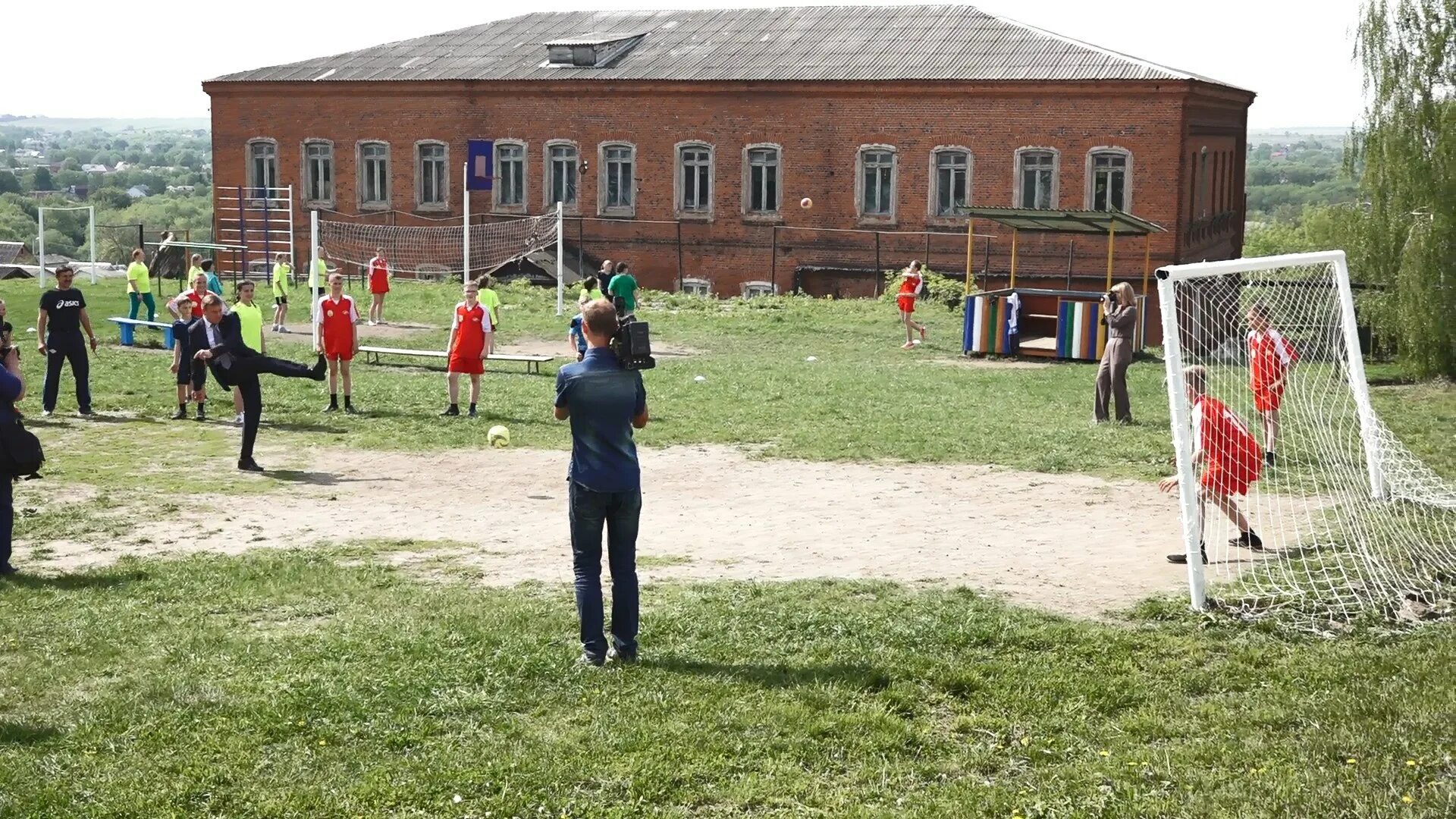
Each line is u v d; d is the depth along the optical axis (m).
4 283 43.84
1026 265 43.22
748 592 10.04
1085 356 28.38
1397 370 27.02
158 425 18.83
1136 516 13.00
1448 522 12.30
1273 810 6.20
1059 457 16.14
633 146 47.47
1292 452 16.02
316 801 6.41
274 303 38.59
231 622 9.43
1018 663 8.30
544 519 13.23
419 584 10.55
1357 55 26.36
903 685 7.88
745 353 29.59
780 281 46.34
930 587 10.26
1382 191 26.36
